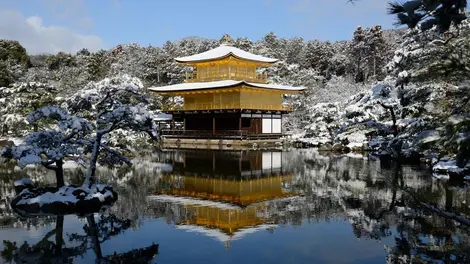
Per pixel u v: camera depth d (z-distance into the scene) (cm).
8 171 2773
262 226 1454
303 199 1917
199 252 1181
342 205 1773
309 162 3388
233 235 1344
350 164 3164
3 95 4369
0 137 4372
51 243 1263
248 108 5562
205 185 2314
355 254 1152
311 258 1127
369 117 3934
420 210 1644
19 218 1548
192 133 6006
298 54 10406
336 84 7200
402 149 3152
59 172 1800
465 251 1150
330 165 3147
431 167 2730
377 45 9225
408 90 2961
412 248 1190
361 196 1956
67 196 1698
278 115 6216
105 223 1488
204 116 6156
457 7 430
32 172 2723
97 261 1111
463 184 2097
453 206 1619
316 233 1356
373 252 1166
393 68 3444
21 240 1292
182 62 6500
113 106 1959
